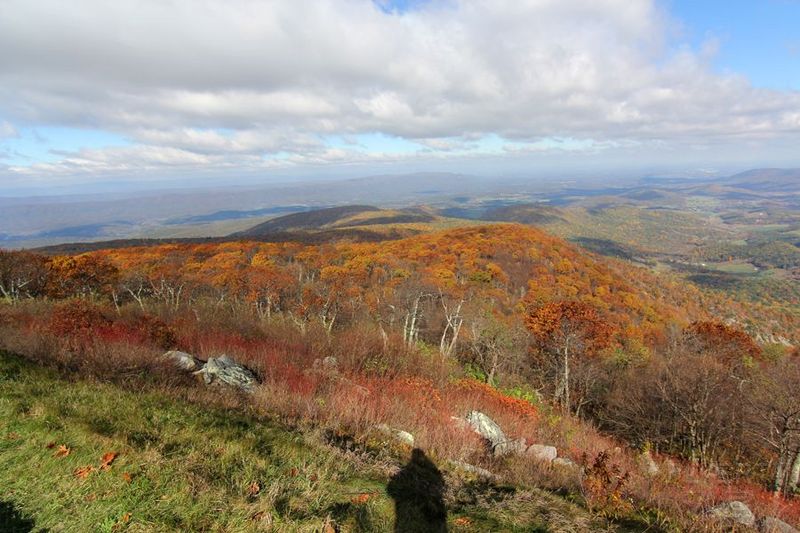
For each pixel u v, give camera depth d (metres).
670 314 56.84
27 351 7.52
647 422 17.03
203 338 12.02
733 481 10.86
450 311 24.20
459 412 8.95
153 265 45.94
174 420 4.91
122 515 3.28
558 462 6.93
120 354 7.77
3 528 3.08
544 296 41.72
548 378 21.50
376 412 6.95
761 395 13.35
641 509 5.16
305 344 13.32
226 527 3.31
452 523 3.96
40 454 3.89
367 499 4.03
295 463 4.43
